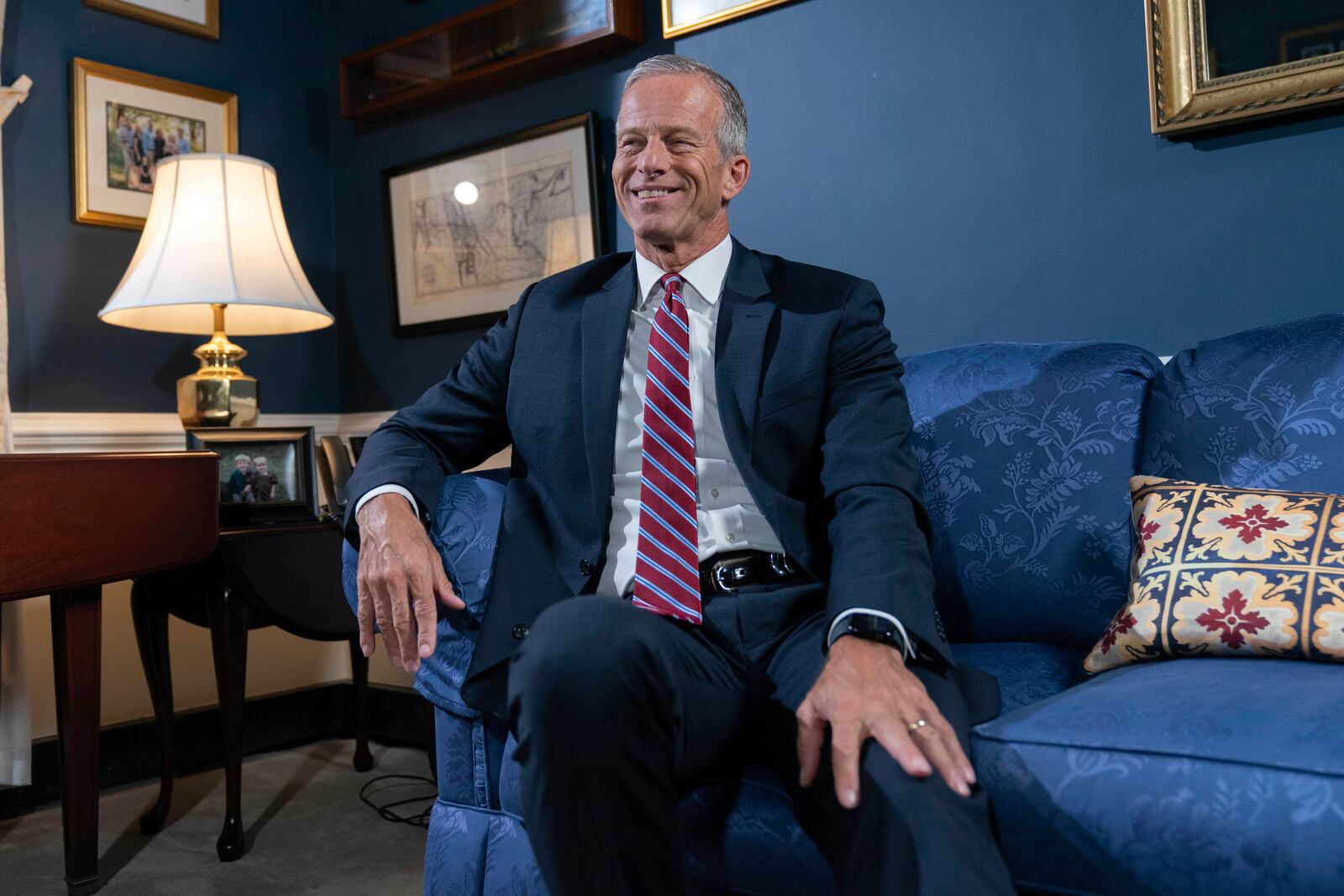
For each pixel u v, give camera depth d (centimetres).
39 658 270
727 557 142
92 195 291
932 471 173
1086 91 207
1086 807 103
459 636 146
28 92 273
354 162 342
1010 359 180
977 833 97
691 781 122
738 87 253
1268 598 127
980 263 220
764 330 150
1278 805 94
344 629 258
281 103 335
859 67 235
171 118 307
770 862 117
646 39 271
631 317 156
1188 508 141
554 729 102
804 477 148
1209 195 195
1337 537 129
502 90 301
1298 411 151
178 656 299
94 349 294
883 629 113
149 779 287
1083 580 158
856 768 100
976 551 167
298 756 307
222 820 251
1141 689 116
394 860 222
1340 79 178
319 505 325
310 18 345
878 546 121
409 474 150
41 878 217
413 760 301
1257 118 188
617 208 279
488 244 303
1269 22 185
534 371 156
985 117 219
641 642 107
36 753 265
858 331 151
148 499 212
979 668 147
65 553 196
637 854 106
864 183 235
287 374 333
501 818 144
